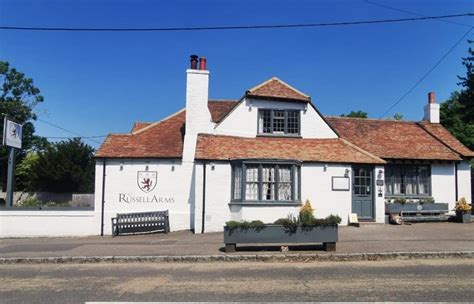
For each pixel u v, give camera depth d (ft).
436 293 25.67
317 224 40.91
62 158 139.54
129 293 26.94
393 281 29.14
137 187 64.59
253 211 56.70
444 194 73.26
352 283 28.73
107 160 64.80
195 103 67.67
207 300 24.89
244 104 68.64
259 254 39.34
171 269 35.27
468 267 34.01
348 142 69.72
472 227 59.26
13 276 33.35
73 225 62.54
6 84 174.19
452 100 116.47
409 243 44.34
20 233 61.31
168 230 62.59
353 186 65.05
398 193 71.92
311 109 70.54
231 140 65.77
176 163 65.10
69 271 35.24
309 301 24.22
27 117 176.55
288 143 67.31
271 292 26.53
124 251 43.14
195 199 59.82
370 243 44.68
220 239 51.83
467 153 74.49
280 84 71.56
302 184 63.10
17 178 159.84
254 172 57.93
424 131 81.10
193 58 69.15
